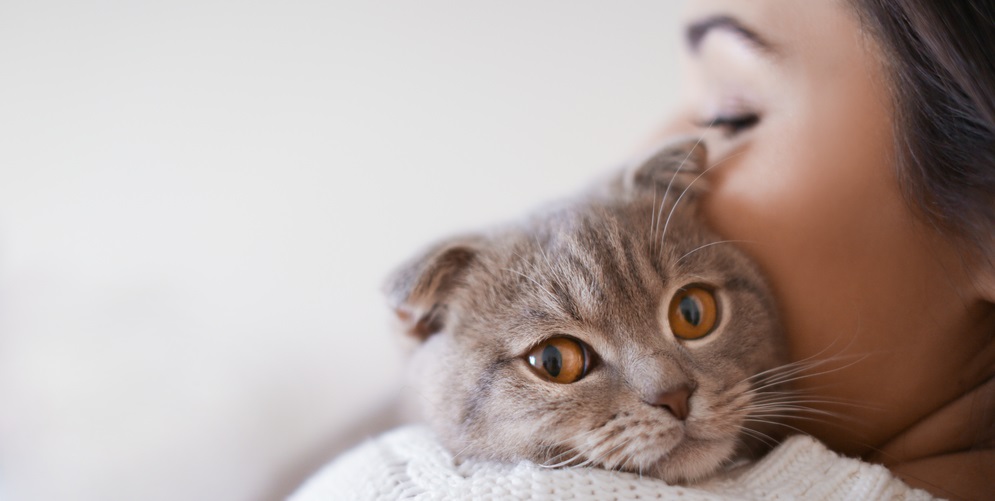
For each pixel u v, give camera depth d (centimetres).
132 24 57
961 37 29
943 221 30
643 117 58
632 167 37
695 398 32
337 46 58
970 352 31
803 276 32
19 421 56
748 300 34
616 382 33
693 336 34
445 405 34
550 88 59
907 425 32
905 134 30
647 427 32
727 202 34
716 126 36
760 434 33
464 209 61
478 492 29
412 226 59
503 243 36
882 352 32
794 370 33
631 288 33
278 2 57
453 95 59
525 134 59
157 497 56
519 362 33
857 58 31
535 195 59
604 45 58
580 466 31
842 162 32
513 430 33
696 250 34
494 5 58
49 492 56
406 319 37
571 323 33
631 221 35
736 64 34
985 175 30
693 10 36
